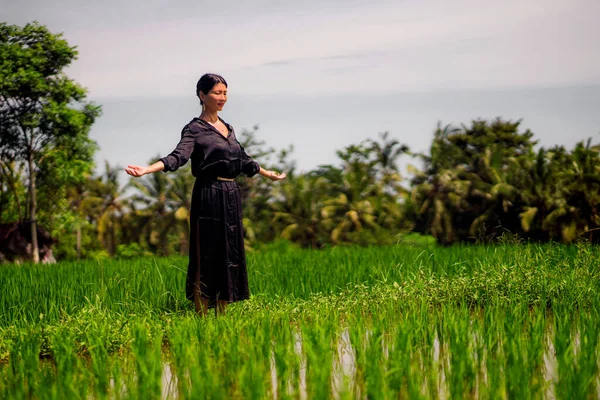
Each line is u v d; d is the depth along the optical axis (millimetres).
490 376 6020
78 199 79562
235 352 6496
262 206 73562
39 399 5832
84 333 8375
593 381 6004
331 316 8898
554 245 14508
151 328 8727
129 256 74750
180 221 76438
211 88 9867
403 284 11234
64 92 54438
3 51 52750
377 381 5633
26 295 11227
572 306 9484
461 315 8539
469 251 15367
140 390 5805
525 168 56375
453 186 60562
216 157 9773
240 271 10055
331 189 72125
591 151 50406
